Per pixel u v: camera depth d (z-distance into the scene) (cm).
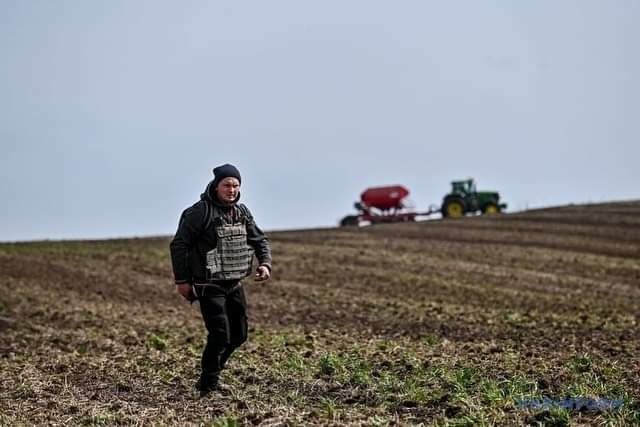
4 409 2339
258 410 2192
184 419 2138
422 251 8231
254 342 3584
